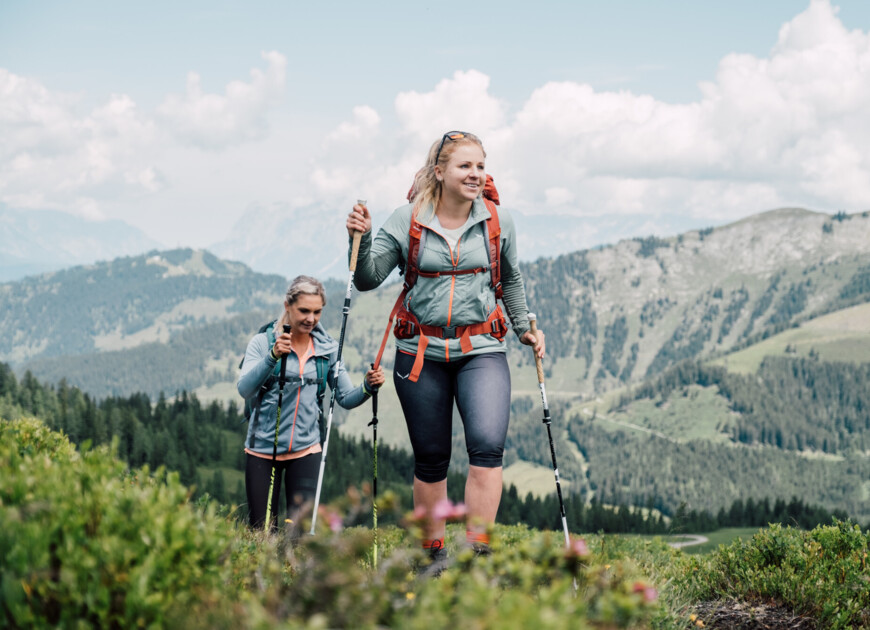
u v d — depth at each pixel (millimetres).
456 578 2832
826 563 6164
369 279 5609
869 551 6391
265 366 6449
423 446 5559
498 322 5578
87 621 2641
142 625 2637
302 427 6699
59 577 2693
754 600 5957
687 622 4910
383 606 2625
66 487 3137
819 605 5582
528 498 164250
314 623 2197
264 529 5180
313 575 2684
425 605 2533
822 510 186000
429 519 2918
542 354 5852
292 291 6637
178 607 2738
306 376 6633
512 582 3094
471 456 5273
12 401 175750
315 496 6027
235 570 3381
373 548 4133
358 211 5367
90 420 173125
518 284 5945
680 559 7945
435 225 5430
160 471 3469
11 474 3264
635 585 2756
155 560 2766
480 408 5309
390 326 5773
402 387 5570
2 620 2602
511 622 2205
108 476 3355
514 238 5723
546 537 2883
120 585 2693
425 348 5461
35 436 4930
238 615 2707
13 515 2795
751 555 6598
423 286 5496
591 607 2914
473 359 5508
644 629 3648
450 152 5348
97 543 2730
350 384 6547
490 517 5152
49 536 2732
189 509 3211
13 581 2607
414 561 3932
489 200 5652
